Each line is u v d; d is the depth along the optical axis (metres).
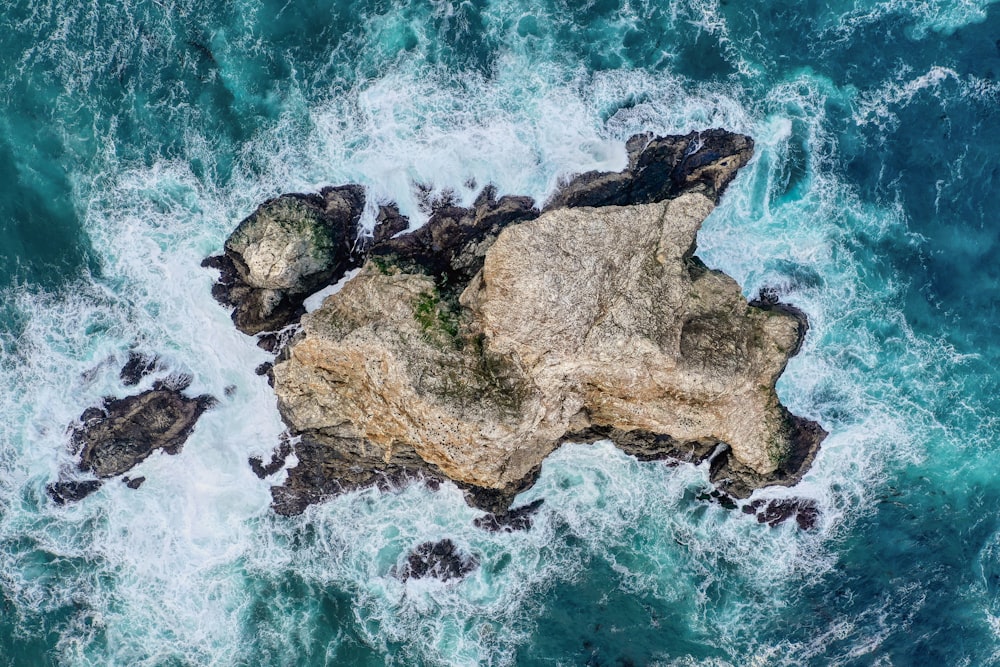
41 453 31.72
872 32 32.28
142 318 31.48
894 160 32.38
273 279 29.66
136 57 30.73
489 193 30.55
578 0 31.23
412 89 30.62
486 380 27.02
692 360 27.84
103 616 32.53
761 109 31.39
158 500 32.38
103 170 30.92
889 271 32.34
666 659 32.56
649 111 30.81
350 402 29.53
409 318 27.62
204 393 31.89
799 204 31.80
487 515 32.34
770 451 30.64
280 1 31.02
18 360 31.44
